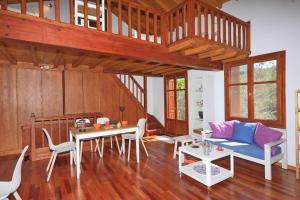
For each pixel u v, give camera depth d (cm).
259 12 390
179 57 377
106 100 612
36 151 408
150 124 689
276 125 366
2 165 385
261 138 337
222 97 475
